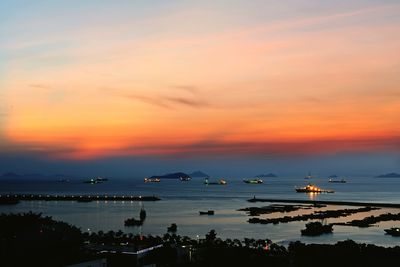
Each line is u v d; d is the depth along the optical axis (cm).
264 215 19950
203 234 13725
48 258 5975
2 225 7081
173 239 10306
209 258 7931
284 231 14600
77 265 5884
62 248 6412
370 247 8550
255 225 16162
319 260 7688
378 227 15700
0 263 5588
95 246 7556
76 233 7344
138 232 14262
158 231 14600
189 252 8250
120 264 6844
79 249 6738
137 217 18875
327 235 13738
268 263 7556
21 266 5612
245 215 19825
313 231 13888
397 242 12350
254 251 8519
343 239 12838
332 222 17138
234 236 13375
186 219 18225
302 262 7644
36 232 6750
